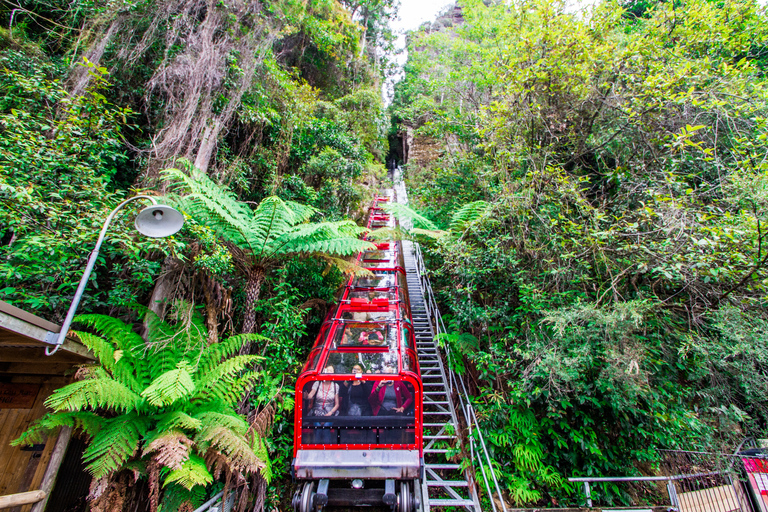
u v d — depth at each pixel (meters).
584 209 4.89
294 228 5.38
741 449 3.92
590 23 6.08
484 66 9.65
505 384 5.47
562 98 5.92
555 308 4.72
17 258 3.72
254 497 4.13
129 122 6.06
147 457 3.51
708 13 5.94
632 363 3.70
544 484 4.96
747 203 3.89
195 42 6.48
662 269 3.73
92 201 4.06
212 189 5.20
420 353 7.21
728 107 5.19
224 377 4.27
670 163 5.02
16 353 3.62
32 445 3.62
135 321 5.00
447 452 5.01
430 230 7.79
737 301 3.90
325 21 14.07
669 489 4.61
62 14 6.21
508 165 6.38
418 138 20.17
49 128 4.21
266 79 8.11
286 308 5.43
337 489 4.19
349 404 4.13
